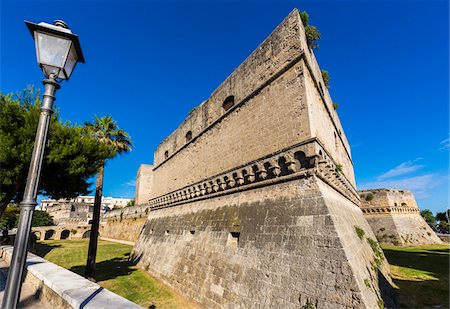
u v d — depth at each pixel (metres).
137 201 46.25
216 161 14.55
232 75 14.66
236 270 9.33
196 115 18.66
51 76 3.52
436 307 8.33
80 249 28.34
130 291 12.32
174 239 16.02
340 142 17.53
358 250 8.15
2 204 10.36
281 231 8.52
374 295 6.44
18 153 9.18
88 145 11.35
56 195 11.91
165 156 25.39
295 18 10.84
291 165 9.19
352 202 16.11
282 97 10.52
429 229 32.94
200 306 10.01
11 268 2.91
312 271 6.88
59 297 5.18
